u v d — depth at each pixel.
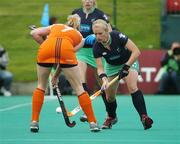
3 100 46.31
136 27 60.72
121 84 50.91
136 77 27.94
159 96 49.53
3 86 50.94
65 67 25.80
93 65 31.06
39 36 26.44
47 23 48.19
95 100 46.25
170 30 56.56
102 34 26.55
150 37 59.88
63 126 29.70
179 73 50.25
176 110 38.81
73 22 26.94
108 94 28.28
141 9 62.16
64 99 46.44
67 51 25.64
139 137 25.73
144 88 51.31
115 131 27.80
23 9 63.69
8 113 36.34
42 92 26.31
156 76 51.16
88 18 30.81
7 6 64.12
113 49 27.00
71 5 62.47
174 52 50.19
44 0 64.06
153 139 25.09
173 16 56.38
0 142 23.97
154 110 38.81
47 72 26.09
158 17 61.56
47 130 28.05
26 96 50.53
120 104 42.75
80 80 26.09
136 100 27.77
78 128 28.88
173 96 49.50
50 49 25.66
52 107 40.03
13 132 27.28
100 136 25.97
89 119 26.42
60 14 60.84
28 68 55.81
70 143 23.73
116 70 27.83
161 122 31.84
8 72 50.91
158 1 62.84
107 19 30.88
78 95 26.16
